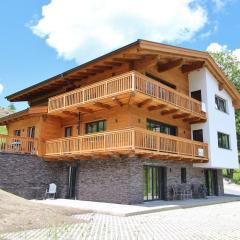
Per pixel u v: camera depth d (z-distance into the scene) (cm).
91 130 1819
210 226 958
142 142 1402
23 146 1758
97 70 1814
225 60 3809
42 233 754
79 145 1612
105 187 1593
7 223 820
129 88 1408
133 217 1125
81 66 1750
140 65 1650
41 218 918
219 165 2050
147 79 1505
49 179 1827
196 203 1614
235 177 3694
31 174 1739
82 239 700
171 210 1373
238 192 2820
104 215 1162
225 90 2370
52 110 1823
